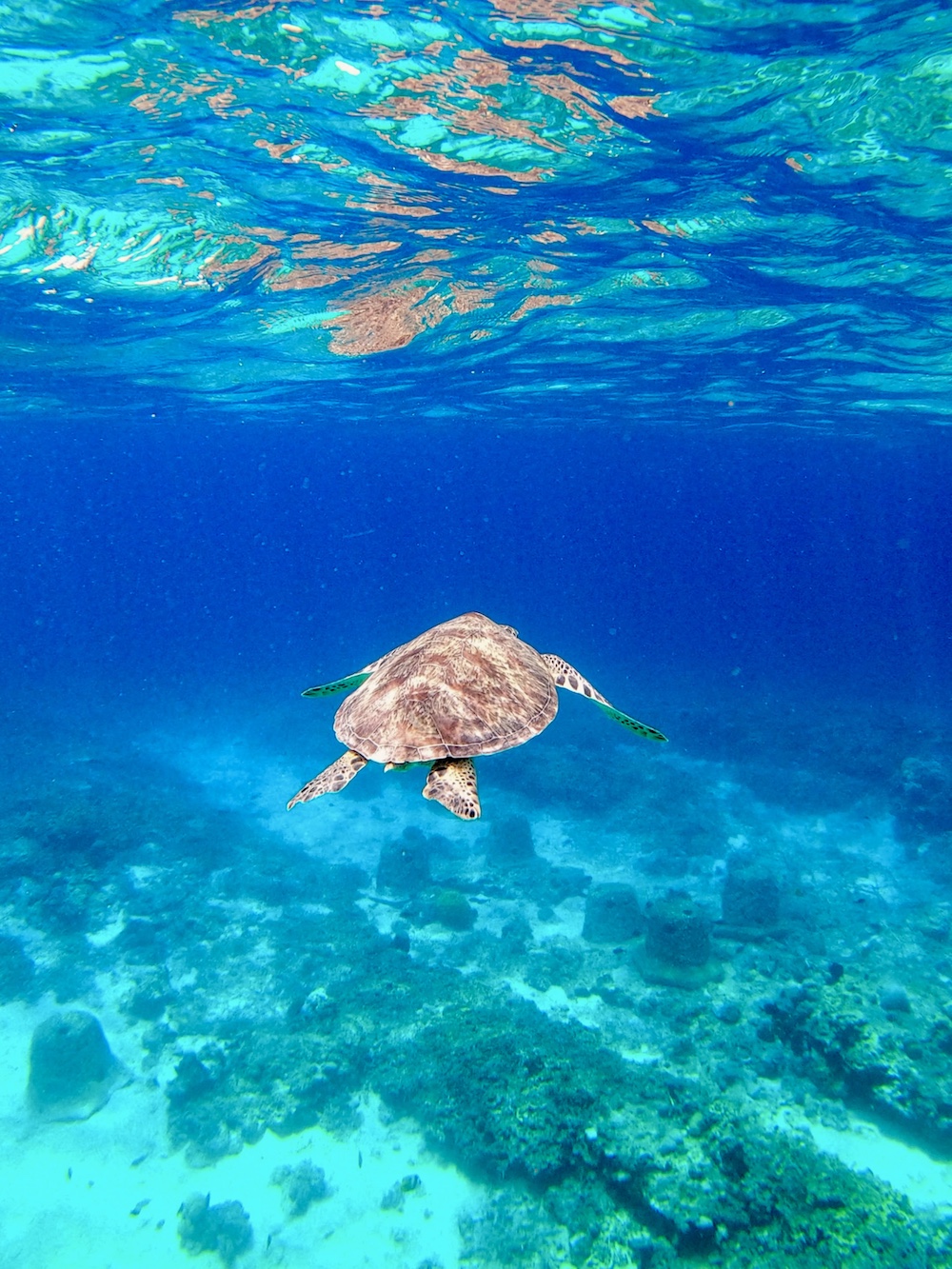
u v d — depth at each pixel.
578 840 20.80
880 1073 10.86
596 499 113.06
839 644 65.69
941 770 22.20
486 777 24.58
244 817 23.06
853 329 18.62
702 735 28.50
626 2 7.66
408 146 10.59
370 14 7.90
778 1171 8.86
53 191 11.88
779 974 13.97
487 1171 10.05
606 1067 10.95
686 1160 9.21
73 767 26.41
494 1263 9.09
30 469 69.12
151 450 54.28
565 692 35.56
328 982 14.16
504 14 7.90
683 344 20.97
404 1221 9.77
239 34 8.18
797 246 13.73
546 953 15.02
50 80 8.87
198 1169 10.77
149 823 21.05
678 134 10.14
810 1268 7.93
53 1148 11.17
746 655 55.34
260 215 12.98
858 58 8.36
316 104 9.54
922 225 12.45
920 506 95.75
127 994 14.48
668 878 18.69
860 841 20.59
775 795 23.25
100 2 7.57
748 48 8.30
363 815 22.92
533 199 12.30
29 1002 14.36
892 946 15.14
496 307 18.45
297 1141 11.05
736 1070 11.66
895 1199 8.77
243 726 32.25
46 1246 9.81
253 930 16.48
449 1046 11.61
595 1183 9.49
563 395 29.89
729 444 44.97
